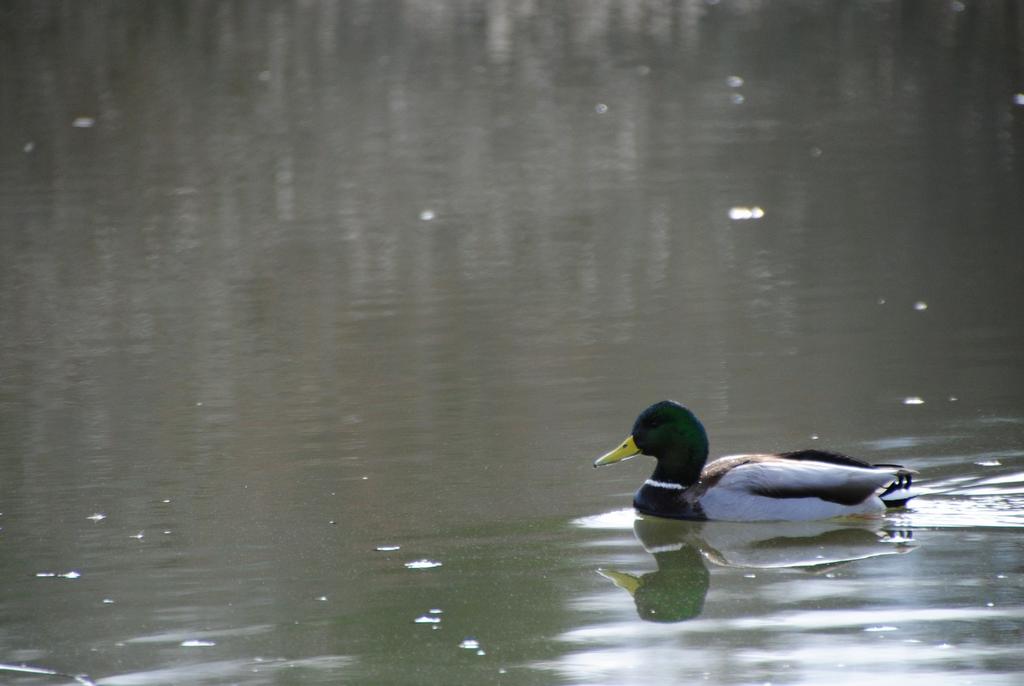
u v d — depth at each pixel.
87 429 13.85
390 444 13.17
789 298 17.92
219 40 38.19
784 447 12.72
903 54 36.22
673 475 11.48
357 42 38.50
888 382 14.51
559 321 17.23
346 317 17.69
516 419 13.76
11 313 18.33
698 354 15.75
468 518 11.27
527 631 9.04
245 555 10.53
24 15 40.31
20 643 9.04
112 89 33.03
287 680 8.41
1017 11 41.00
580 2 44.69
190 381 15.34
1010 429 12.93
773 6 43.72
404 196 24.16
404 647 8.83
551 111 31.00
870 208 22.42
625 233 21.41
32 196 24.55
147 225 22.58
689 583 9.85
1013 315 16.78
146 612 9.50
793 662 8.43
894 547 10.47
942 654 8.48
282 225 22.50
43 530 11.20
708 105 31.27
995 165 24.91
